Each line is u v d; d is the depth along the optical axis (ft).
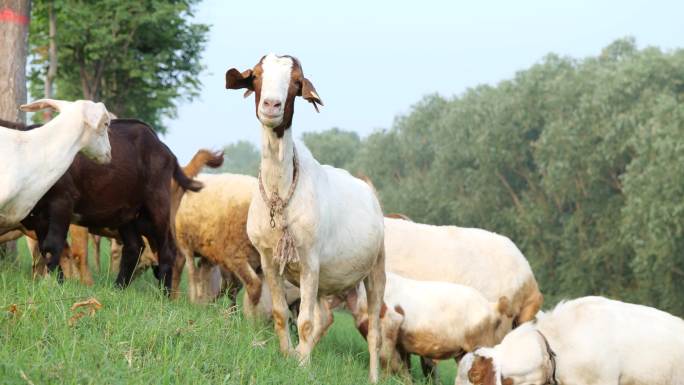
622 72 167.94
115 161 37.55
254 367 24.56
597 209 165.37
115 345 22.97
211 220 40.09
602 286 163.02
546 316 32.17
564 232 172.24
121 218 38.58
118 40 79.82
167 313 29.07
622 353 30.68
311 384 25.86
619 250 157.79
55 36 77.36
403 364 40.01
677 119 137.80
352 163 304.09
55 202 34.19
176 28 84.64
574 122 167.53
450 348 39.75
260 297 39.81
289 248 27.94
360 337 50.85
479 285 44.91
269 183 27.76
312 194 28.32
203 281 43.98
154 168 39.81
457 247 45.06
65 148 30.71
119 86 87.40
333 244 30.01
